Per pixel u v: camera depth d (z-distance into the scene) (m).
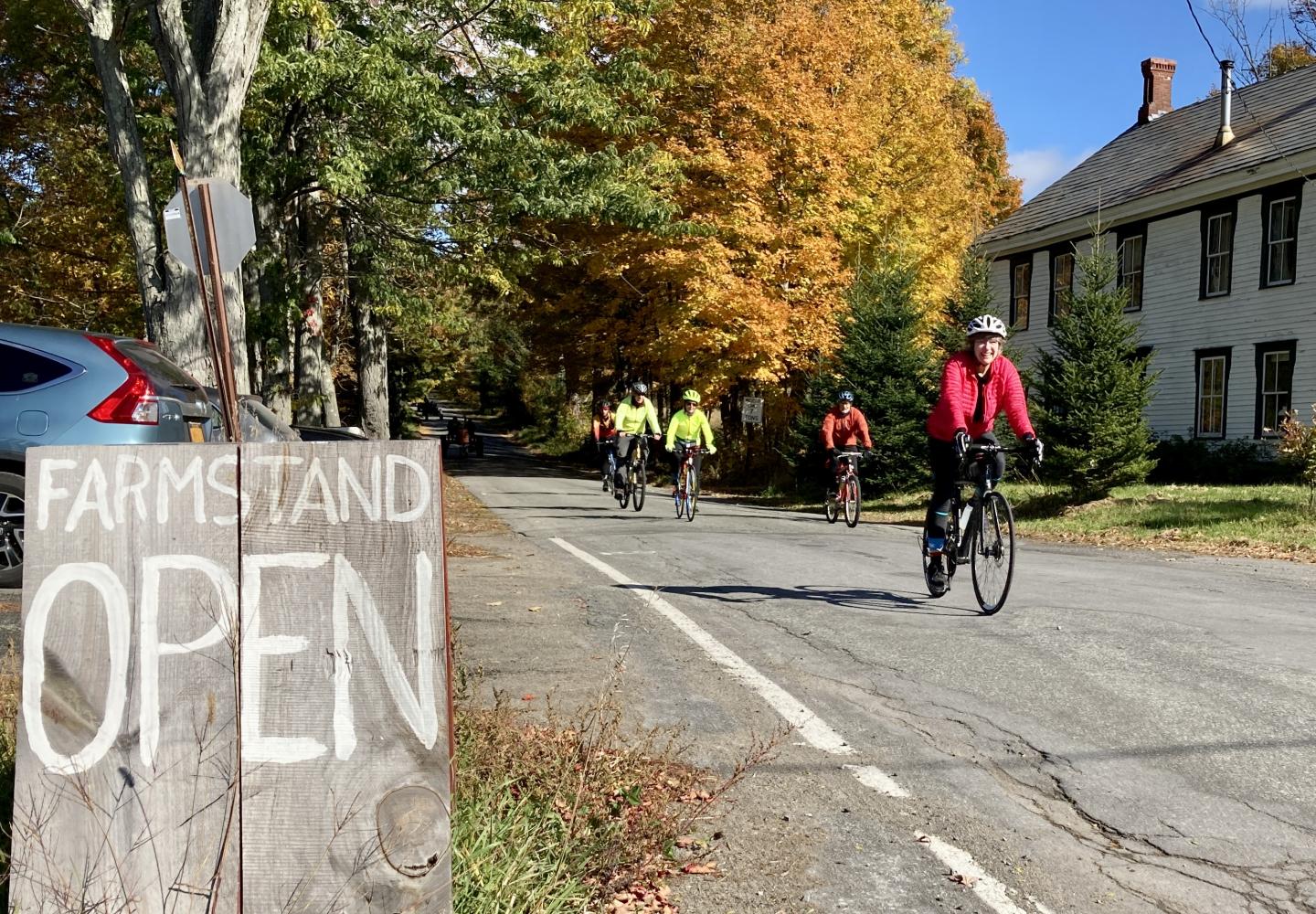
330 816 2.67
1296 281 24.42
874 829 4.11
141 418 8.20
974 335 8.06
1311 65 28.77
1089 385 18.88
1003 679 6.21
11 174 22.73
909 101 35.75
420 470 2.73
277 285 20.30
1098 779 4.62
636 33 29.92
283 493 2.72
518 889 3.14
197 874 2.66
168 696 2.69
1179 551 13.47
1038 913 3.47
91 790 2.67
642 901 3.49
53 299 23.88
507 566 10.99
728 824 4.14
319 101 19.30
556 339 37.91
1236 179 25.58
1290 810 4.27
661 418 39.19
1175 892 3.61
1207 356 27.05
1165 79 35.44
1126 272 29.83
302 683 2.69
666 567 11.10
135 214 12.66
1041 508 19.17
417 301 23.45
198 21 12.44
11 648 5.72
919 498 24.52
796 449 28.58
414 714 2.69
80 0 12.41
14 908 2.62
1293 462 16.14
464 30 20.83
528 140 20.23
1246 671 6.37
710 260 29.08
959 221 38.47
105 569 2.71
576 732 4.45
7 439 8.09
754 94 29.80
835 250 31.02
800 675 6.32
